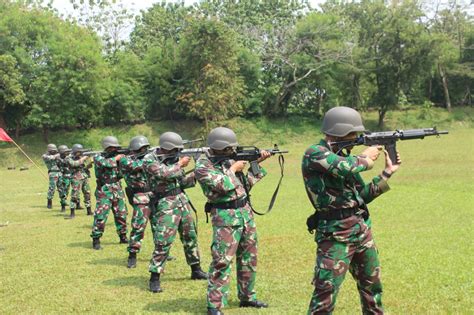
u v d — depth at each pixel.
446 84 59.53
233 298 6.84
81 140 47.97
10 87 42.34
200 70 48.75
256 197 17.77
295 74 53.41
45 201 19.72
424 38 51.19
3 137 18.70
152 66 52.28
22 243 11.30
